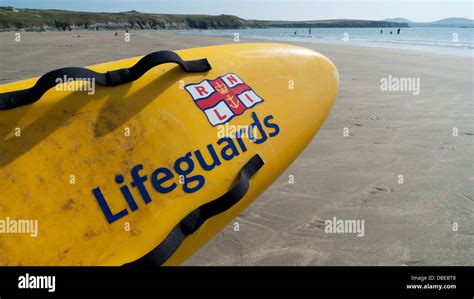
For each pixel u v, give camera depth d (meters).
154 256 1.23
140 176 1.41
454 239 2.17
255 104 1.89
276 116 1.93
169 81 1.69
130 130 1.47
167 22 82.56
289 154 1.92
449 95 5.73
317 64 2.34
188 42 20.64
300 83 2.16
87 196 1.30
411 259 2.00
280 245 2.13
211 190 1.52
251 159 1.68
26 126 1.32
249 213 2.46
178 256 1.43
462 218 2.38
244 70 2.01
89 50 13.46
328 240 2.17
